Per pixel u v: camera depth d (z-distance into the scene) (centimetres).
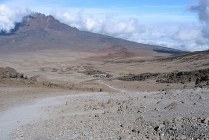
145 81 7688
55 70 16612
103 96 3806
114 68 16350
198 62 13538
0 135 2134
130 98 3231
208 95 2711
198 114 1989
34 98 3900
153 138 1653
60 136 1922
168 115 2084
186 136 1593
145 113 2280
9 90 4569
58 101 3616
